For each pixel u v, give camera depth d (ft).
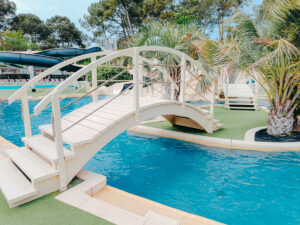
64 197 11.60
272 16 19.65
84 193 11.98
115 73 71.36
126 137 26.55
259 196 14.12
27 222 9.61
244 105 45.47
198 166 18.71
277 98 23.54
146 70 34.83
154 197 14.28
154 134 27.02
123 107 18.51
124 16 128.16
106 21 137.90
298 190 14.73
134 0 115.75
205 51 23.66
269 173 17.11
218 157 20.39
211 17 89.76
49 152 13.19
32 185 11.94
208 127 25.64
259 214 12.32
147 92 43.42
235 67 22.84
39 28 180.55
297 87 23.66
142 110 17.93
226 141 22.34
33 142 15.24
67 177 12.94
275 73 22.65
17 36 160.56
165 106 20.22
